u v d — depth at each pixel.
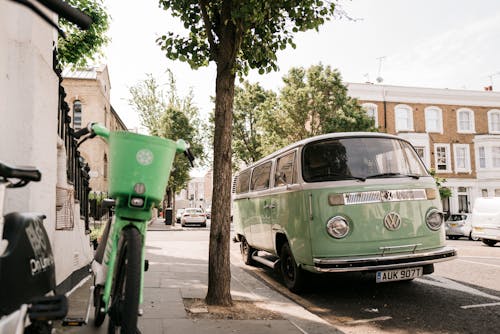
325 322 5.27
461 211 36.75
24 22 4.59
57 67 6.14
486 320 5.64
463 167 36.78
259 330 4.73
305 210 6.86
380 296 7.23
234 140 37.53
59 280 5.44
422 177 7.13
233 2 5.79
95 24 13.43
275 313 5.60
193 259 11.37
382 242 6.59
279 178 7.94
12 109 4.49
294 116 26.58
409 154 7.49
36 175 2.27
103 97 32.72
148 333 4.43
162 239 19.66
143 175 3.18
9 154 4.45
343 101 26.73
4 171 2.11
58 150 6.15
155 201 3.29
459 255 12.99
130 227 3.34
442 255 6.68
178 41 6.91
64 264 5.71
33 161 4.55
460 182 36.34
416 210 6.82
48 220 5.07
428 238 6.81
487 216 18.30
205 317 5.15
